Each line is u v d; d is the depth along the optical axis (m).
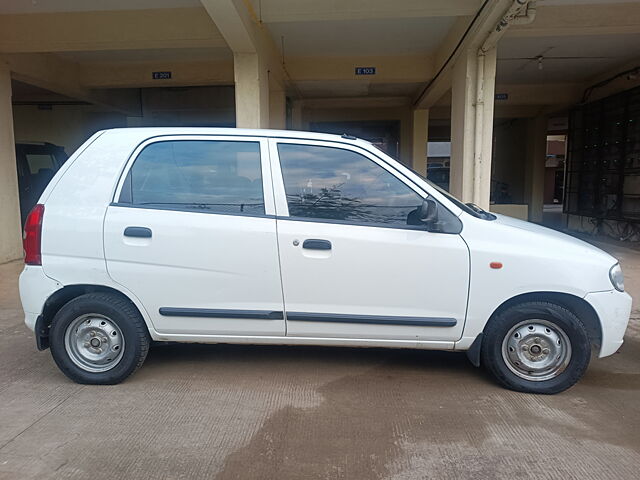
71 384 3.80
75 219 3.69
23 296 3.73
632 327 5.28
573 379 3.59
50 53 10.12
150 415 3.31
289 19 7.12
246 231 3.62
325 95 14.02
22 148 10.10
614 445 2.98
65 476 2.66
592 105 12.82
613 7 7.39
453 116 8.73
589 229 12.97
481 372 4.05
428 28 8.66
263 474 2.69
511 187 19.80
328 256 3.59
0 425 3.18
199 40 7.93
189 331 3.76
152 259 3.65
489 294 3.56
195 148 3.78
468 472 2.71
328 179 3.73
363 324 3.64
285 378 3.90
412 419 3.28
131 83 11.26
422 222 3.57
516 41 9.35
